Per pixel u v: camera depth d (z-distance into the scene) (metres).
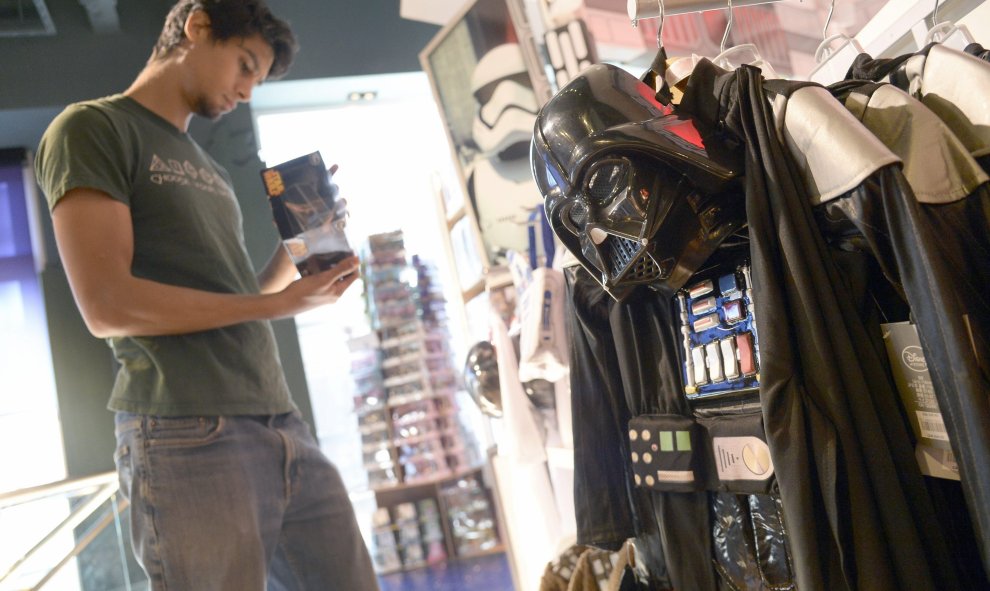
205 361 1.31
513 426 1.94
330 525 1.48
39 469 3.84
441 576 4.20
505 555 4.42
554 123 0.89
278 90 4.07
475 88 2.81
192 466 1.25
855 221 0.73
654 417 1.06
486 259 2.73
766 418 0.78
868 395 0.74
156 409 1.24
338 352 5.11
